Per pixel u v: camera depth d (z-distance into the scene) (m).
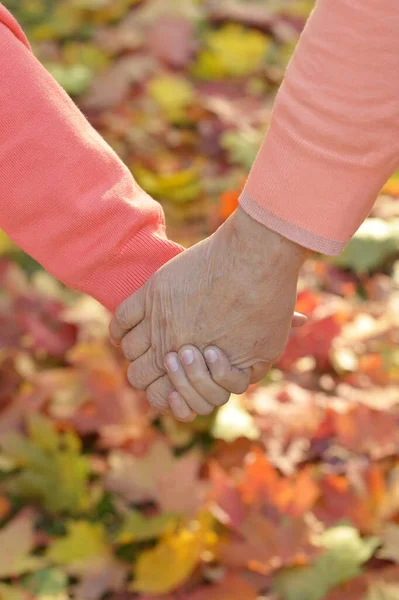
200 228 2.00
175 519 1.41
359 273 1.85
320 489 1.45
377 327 1.70
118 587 1.38
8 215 1.17
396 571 1.37
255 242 1.12
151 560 1.36
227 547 1.38
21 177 1.16
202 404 1.19
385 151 1.07
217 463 1.53
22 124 1.15
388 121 1.06
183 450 1.55
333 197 1.09
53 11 3.05
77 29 2.95
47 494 1.48
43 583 1.38
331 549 1.37
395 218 1.95
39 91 1.16
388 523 1.42
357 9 1.04
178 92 2.46
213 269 1.14
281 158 1.09
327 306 1.75
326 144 1.07
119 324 1.21
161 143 2.32
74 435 1.57
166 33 2.80
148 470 1.48
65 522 1.47
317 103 1.06
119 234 1.17
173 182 2.04
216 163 2.25
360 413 1.54
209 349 1.16
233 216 1.13
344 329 1.69
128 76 2.56
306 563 1.37
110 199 1.17
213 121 2.39
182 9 2.91
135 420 1.56
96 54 2.76
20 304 1.77
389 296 1.78
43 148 1.16
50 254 1.18
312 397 1.60
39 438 1.52
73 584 1.40
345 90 1.06
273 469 1.46
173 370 1.17
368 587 1.35
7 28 1.16
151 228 1.19
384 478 1.49
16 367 1.65
